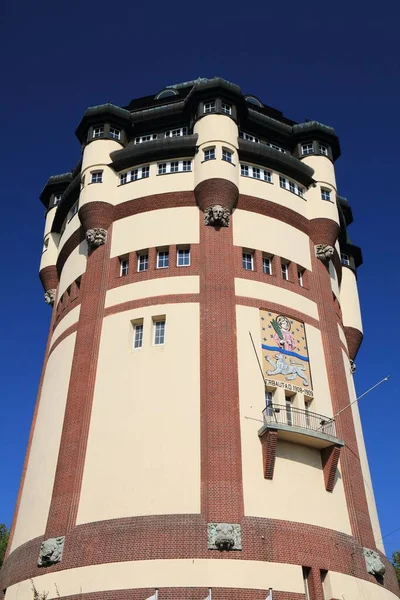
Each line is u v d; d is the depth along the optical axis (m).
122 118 44.66
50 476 34.16
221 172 39.00
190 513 29.03
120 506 30.05
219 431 31.06
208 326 34.41
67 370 37.50
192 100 43.12
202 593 26.70
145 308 36.16
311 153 45.91
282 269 39.62
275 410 33.00
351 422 37.00
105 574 27.95
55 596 28.39
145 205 40.03
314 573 29.22
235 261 37.66
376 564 32.34
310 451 33.50
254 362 34.34
